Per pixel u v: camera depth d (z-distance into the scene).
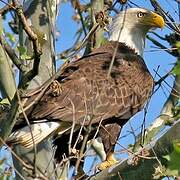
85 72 13.76
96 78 13.73
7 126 10.34
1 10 10.70
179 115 12.38
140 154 10.16
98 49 14.60
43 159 11.60
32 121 12.32
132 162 10.27
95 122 13.20
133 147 12.31
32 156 11.50
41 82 12.23
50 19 12.84
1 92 12.30
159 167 9.76
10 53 10.50
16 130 11.57
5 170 11.29
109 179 10.68
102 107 13.51
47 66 12.39
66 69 13.78
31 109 12.32
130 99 13.94
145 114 11.66
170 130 9.73
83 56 14.36
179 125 9.66
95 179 10.80
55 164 12.02
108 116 13.51
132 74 14.26
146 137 13.42
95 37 14.57
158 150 9.90
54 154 12.77
